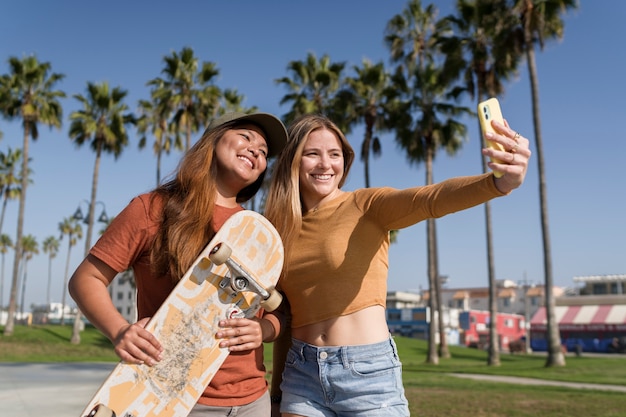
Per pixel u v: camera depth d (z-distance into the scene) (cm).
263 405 220
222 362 200
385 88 2347
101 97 2642
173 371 191
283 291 242
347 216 234
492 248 2175
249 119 238
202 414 201
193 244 208
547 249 1852
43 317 6731
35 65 2653
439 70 2244
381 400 221
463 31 2139
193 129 2653
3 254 6794
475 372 1645
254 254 211
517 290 6550
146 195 215
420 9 2525
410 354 2881
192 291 198
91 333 2966
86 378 1040
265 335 222
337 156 248
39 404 667
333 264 227
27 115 2620
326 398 226
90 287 195
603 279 5294
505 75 2128
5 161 4359
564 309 4853
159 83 2586
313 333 232
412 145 2286
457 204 196
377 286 232
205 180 220
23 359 1811
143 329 187
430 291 2300
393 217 224
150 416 185
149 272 209
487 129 178
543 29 1853
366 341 225
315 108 2481
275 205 245
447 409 790
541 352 4616
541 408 809
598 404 860
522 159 176
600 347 4456
